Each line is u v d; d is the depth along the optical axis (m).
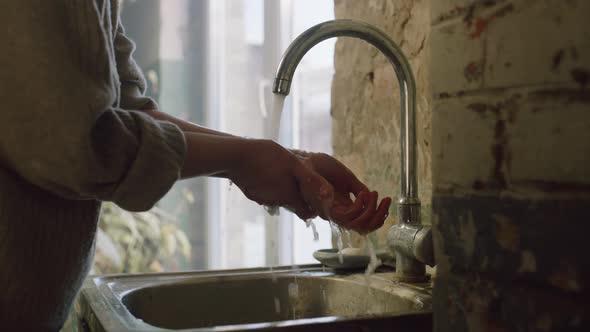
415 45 1.26
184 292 1.24
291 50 0.99
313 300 1.27
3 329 0.81
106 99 0.73
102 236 2.85
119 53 1.05
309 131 2.72
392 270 1.30
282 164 0.91
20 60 0.69
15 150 0.70
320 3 2.71
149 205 0.77
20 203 0.78
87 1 0.72
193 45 3.60
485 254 0.65
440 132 0.72
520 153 0.60
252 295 1.29
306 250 2.69
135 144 0.75
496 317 0.63
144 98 1.08
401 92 1.09
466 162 0.68
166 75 3.53
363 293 1.15
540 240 0.58
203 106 3.59
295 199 0.96
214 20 3.55
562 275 0.56
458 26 0.69
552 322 0.56
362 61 1.44
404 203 1.08
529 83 0.59
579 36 0.55
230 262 3.43
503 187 0.62
